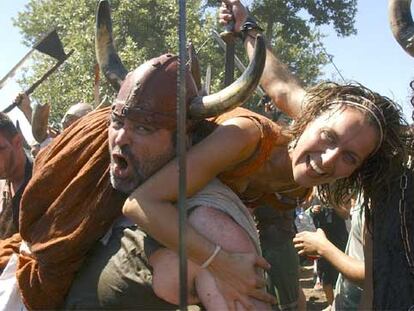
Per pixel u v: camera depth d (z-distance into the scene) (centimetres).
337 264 291
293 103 265
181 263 184
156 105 209
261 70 198
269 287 380
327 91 222
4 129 326
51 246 230
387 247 219
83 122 241
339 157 214
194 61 233
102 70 235
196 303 219
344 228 620
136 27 1827
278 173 232
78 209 230
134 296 223
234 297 208
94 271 232
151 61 215
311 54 1803
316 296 784
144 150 211
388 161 223
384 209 223
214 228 212
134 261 224
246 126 215
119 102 212
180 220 185
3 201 338
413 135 228
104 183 226
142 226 211
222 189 221
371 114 215
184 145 187
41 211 238
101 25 234
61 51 462
